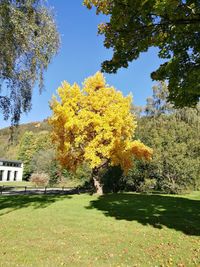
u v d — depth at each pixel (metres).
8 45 13.66
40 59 14.47
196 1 9.04
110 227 14.02
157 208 19.97
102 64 11.38
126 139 30.50
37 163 68.25
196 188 33.56
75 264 8.50
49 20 14.74
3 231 12.94
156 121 43.59
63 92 28.84
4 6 12.98
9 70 14.42
